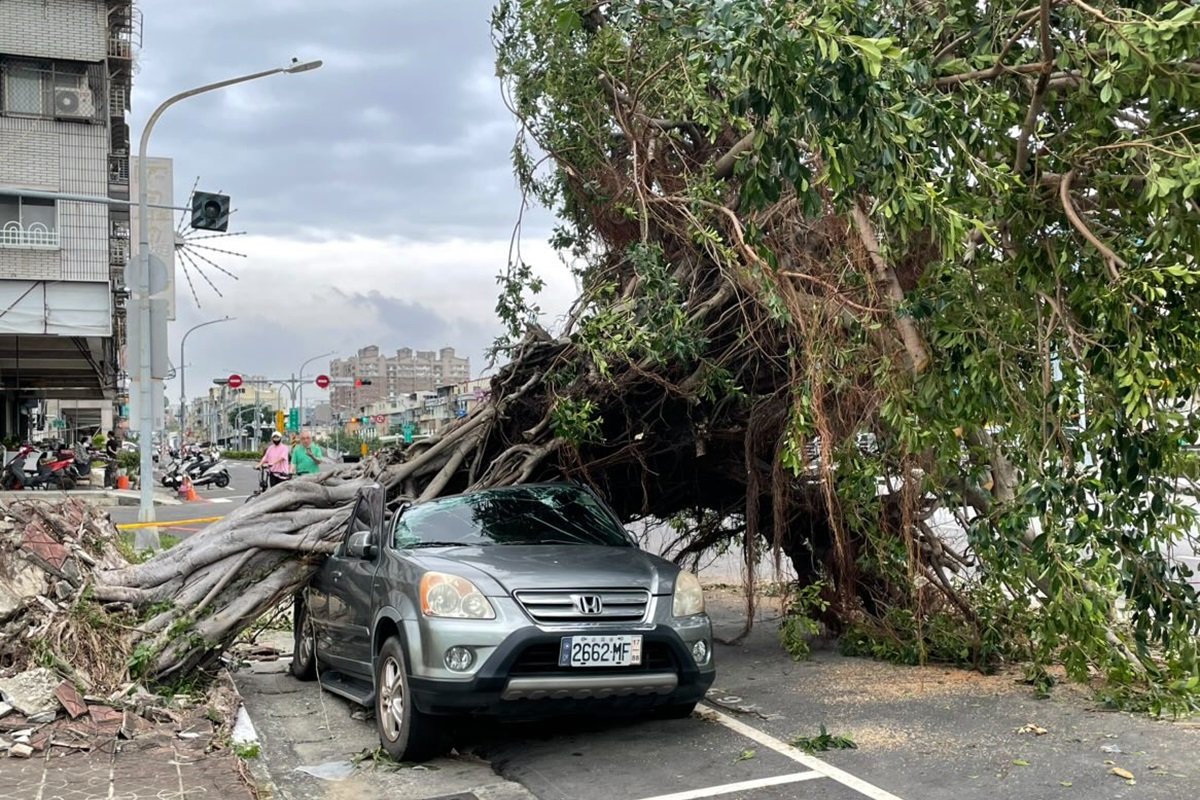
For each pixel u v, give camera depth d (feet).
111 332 94.17
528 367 30.07
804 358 23.44
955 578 28.30
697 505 32.24
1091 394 18.06
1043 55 16.97
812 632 28.43
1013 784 16.98
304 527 26.40
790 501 28.66
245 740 20.72
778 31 14.64
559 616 18.75
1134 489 17.80
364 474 30.42
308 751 20.76
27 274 90.99
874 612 29.73
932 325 19.43
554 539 22.98
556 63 29.19
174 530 65.57
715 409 28.58
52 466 95.20
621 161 30.35
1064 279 18.63
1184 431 17.58
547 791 17.63
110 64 102.17
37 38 90.43
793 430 23.47
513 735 21.29
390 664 20.11
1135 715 21.18
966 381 19.15
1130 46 15.28
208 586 24.66
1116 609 23.02
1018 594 23.39
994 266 19.31
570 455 29.12
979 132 18.40
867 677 25.99
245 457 289.74
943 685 24.70
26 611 21.95
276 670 29.66
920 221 16.66
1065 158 17.65
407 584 19.93
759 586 34.12
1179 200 15.83
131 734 19.12
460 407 40.32
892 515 27.30
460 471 31.01
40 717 19.20
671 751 19.79
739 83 16.35
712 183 24.89
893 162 15.69
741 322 27.04
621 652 18.72
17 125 90.74
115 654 22.38
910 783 17.28
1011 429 20.22
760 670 27.35
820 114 15.24
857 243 21.16
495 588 18.92
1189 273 15.60
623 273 30.48
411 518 23.49
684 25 17.88
